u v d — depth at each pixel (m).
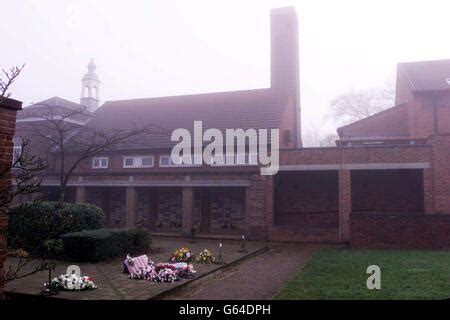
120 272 10.78
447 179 17.91
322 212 23.03
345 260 12.88
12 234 5.59
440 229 15.80
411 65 27.09
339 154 19.78
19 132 26.86
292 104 27.45
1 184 5.23
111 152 26.30
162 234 21.98
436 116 23.03
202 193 24.03
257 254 15.91
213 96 28.94
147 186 22.98
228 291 9.13
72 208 14.98
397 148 18.95
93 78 36.62
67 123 26.50
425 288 8.48
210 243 18.91
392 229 16.25
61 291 8.28
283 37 28.08
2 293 5.54
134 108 30.28
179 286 9.20
